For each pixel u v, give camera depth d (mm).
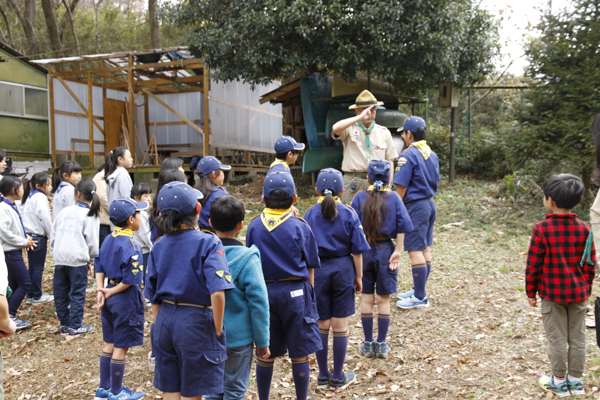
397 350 4309
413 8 9969
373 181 4309
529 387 3455
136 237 5297
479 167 12609
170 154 14875
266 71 10734
